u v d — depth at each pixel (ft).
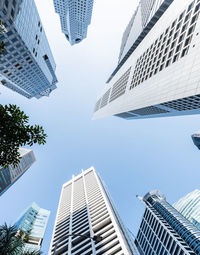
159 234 274.16
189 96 89.20
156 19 294.46
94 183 277.64
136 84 194.49
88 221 161.38
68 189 317.83
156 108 159.12
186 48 104.17
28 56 228.63
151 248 279.69
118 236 122.21
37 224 275.39
